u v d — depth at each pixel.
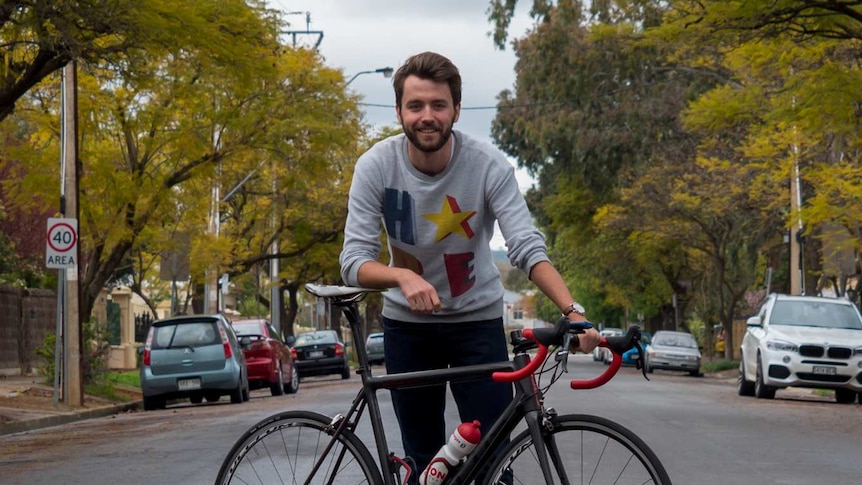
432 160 5.09
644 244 50.16
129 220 25.48
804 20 18.62
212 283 36.91
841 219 25.34
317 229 44.38
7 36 17.62
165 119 25.20
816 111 19.11
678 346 41.84
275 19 21.03
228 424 15.48
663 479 4.44
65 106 20.80
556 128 43.22
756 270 52.38
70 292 21.06
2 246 34.69
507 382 4.76
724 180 38.94
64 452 12.48
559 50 42.31
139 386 29.23
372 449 5.82
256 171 36.59
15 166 26.69
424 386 5.09
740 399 22.20
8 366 29.27
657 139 42.84
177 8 16.97
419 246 5.20
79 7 15.77
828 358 21.56
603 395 22.05
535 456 4.62
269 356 25.50
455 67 5.03
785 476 9.69
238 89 25.12
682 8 19.30
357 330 5.12
